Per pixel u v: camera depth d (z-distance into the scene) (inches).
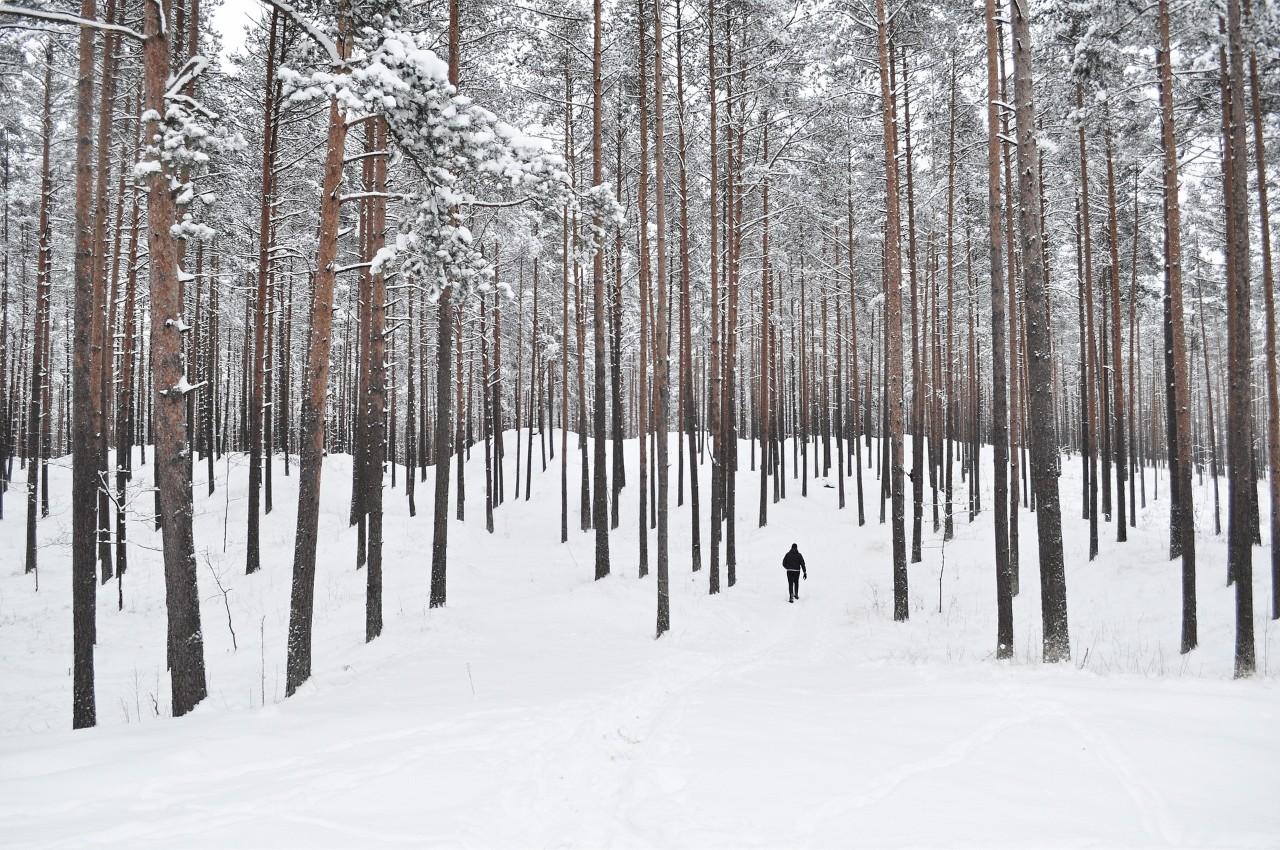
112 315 749.3
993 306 483.8
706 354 1552.7
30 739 262.4
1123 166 725.9
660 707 315.3
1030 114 401.1
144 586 734.5
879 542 938.7
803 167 773.3
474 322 1147.3
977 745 229.1
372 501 521.7
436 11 598.5
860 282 1152.8
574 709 297.7
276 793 194.9
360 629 556.7
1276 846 159.8
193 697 334.0
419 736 253.1
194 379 1080.8
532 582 749.9
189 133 307.9
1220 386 1998.0
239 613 633.0
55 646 571.8
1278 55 491.5
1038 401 402.3
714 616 595.8
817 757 226.1
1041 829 170.6
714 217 693.9
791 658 455.2
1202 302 1077.1
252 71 687.7
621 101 739.4
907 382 1632.6
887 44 646.5
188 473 341.7
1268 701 265.3
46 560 851.4
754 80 689.0
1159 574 637.9
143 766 214.8
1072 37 522.0
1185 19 468.1
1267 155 591.5
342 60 330.6
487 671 387.9
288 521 942.4
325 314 380.2
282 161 718.5
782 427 1240.2
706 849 167.8
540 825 187.0
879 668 391.5
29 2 395.2
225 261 912.3
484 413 1049.5
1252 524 671.8
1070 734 235.0
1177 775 200.1
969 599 653.3
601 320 749.9
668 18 650.8
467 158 350.3
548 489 1243.2
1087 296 816.9
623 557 866.8
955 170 881.5
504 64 721.6
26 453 1478.8
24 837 165.6
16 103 758.5
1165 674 382.3
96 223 590.6
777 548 951.0
